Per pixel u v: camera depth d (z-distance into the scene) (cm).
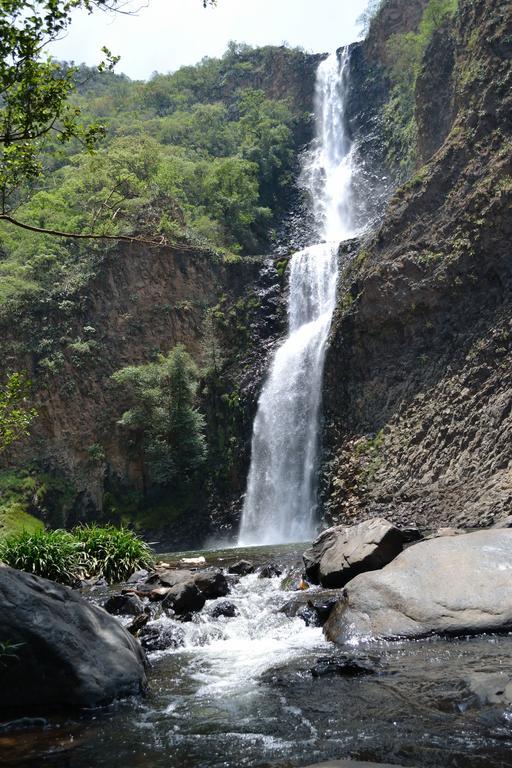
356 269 3338
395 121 5566
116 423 3656
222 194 4944
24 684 653
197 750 534
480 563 904
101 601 1222
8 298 3747
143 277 3938
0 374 3597
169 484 3572
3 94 909
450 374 2698
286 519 3194
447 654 731
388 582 913
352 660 735
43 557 1445
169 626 1007
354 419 3069
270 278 4041
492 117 3033
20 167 952
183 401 3497
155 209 4112
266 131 6159
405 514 2383
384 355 3070
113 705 669
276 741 539
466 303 2805
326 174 5916
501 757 462
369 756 490
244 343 3869
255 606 1103
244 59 8056
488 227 2783
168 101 8062
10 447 3497
